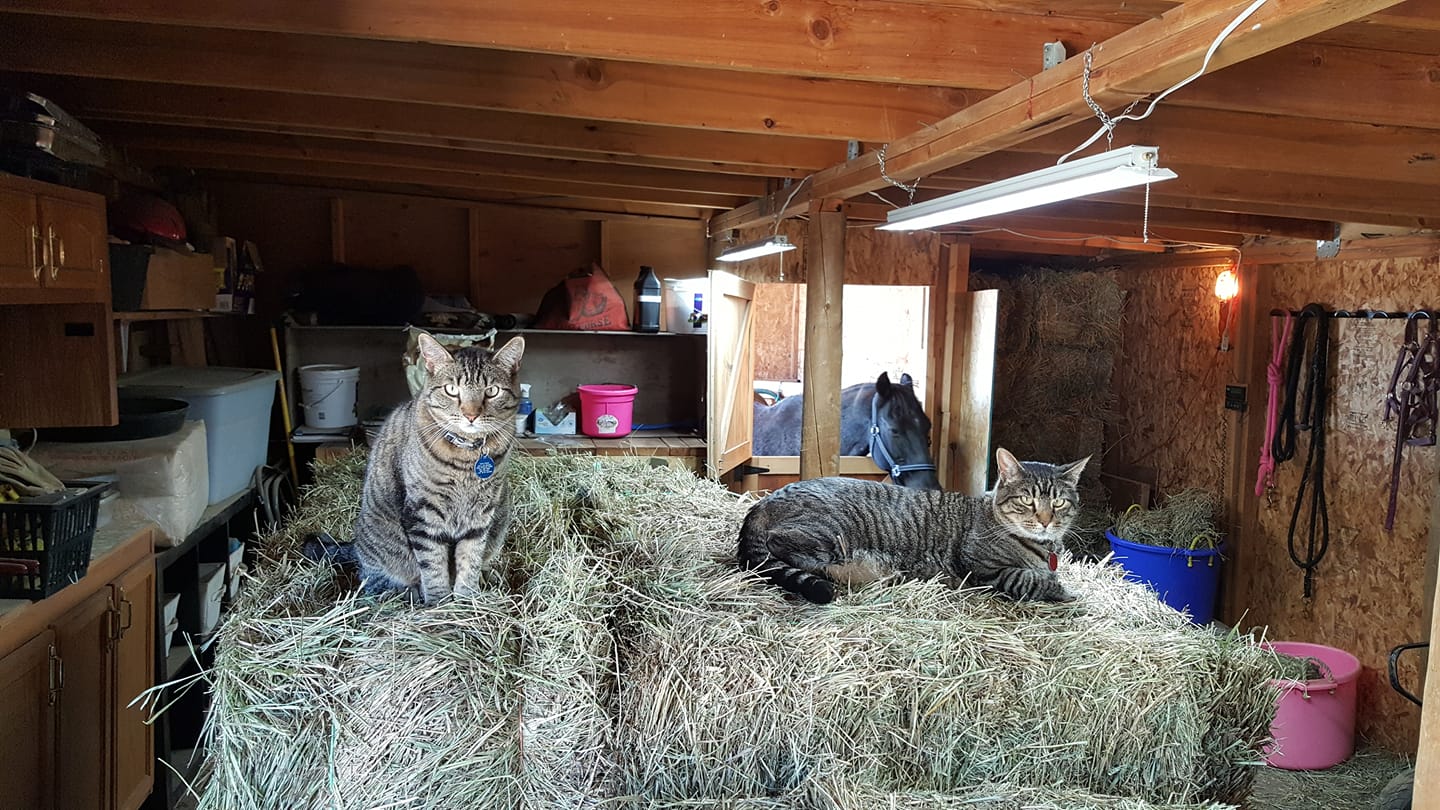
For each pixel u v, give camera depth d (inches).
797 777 81.4
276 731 77.9
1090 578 116.8
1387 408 166.9
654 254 225.0
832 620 93.0
